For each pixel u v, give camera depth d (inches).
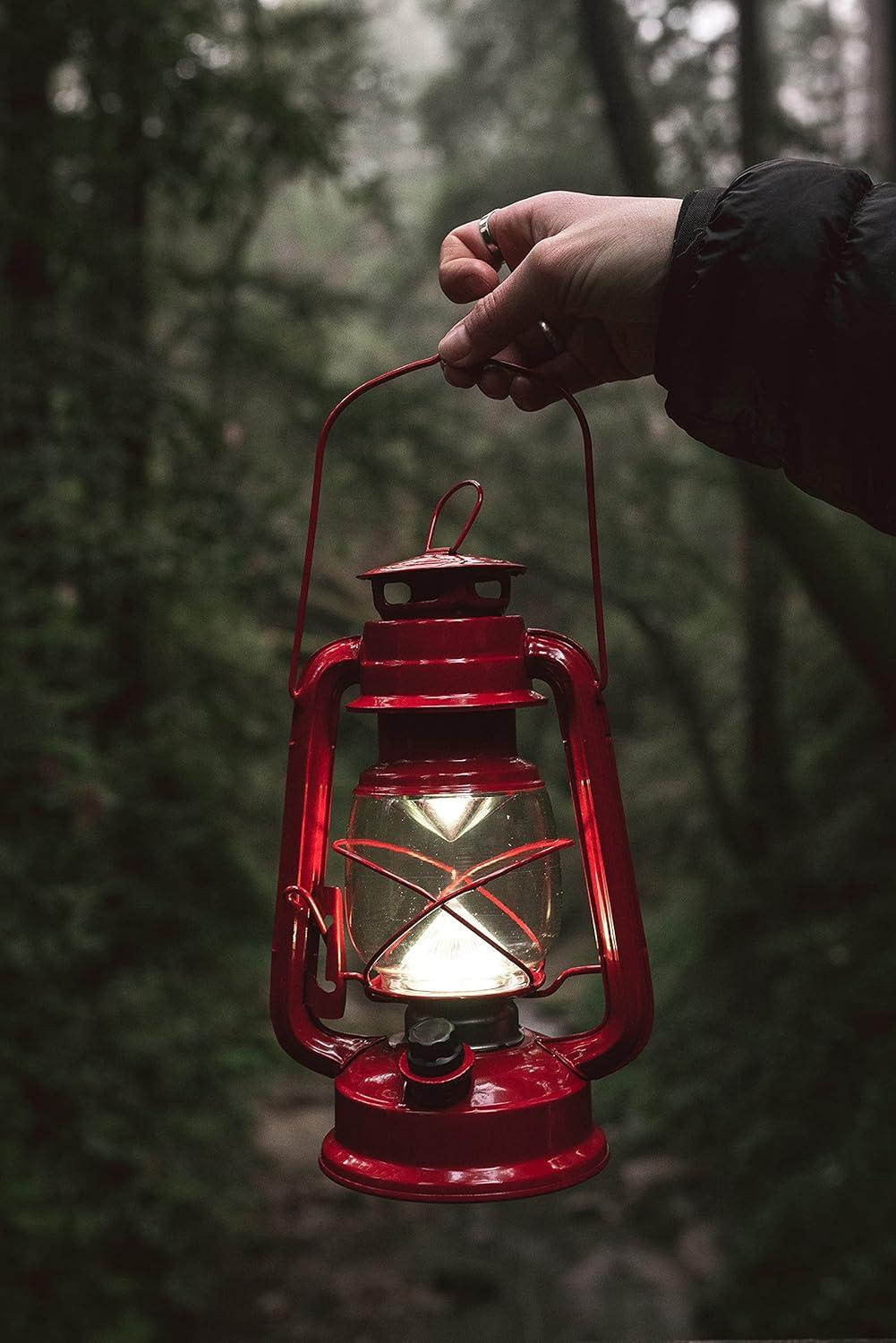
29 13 178.7
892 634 235.8
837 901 285.4
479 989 37.7
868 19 393.4
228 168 194.9
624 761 450.6
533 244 41.8
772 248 34.5
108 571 177.2
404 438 233.1
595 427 369.7
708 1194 237.3
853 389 34.3
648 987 37.5
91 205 192.4
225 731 229.5
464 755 37.4
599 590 38.3
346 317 265.1
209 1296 189.9
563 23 366.6
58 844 172.4
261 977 236.4
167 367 212.4
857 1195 198.8
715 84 313.3
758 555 318.0
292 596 222.7
